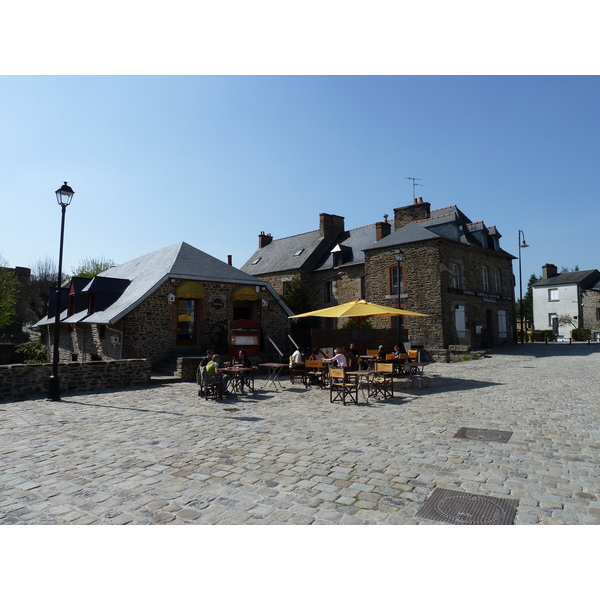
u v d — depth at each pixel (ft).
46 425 27.07
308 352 68.18
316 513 14.33
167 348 57.06
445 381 45.01
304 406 32.96
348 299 96.73
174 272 57.62
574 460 19.31
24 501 15.46
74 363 40.40
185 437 23.98
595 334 132.16
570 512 14.17
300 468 18.62
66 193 37.35
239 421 27.91
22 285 138.62
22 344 95.09
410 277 78.89
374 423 26.89
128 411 31.40
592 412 29.27
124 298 59.57
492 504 14.83
